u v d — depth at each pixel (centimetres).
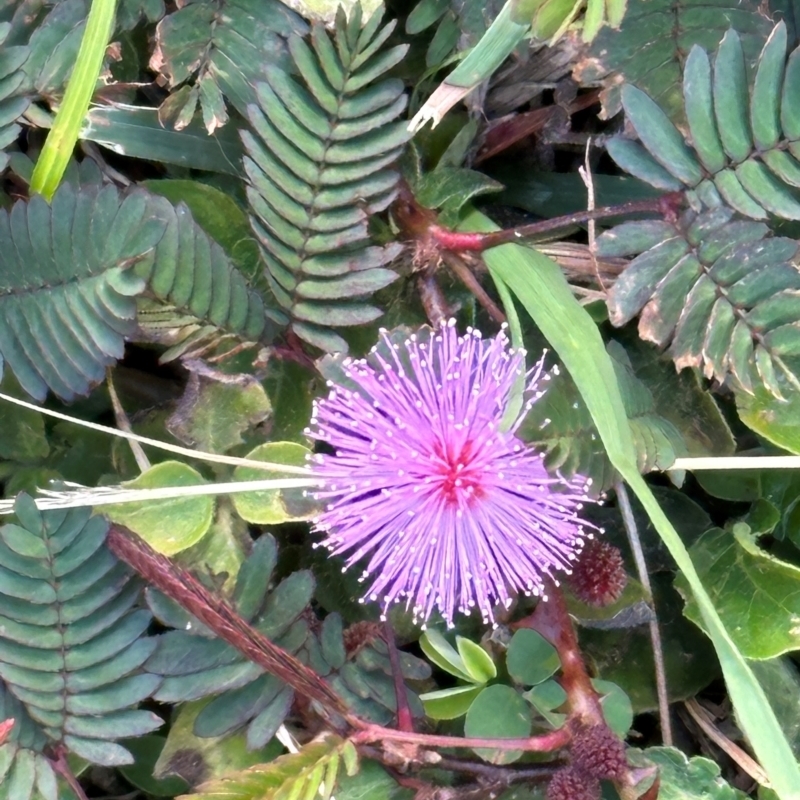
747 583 12
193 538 12
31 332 11
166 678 11
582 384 11
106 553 11
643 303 12
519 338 12
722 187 11
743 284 11
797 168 11
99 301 11
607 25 12
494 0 12
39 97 12
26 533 11
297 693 12
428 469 11
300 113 11
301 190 12
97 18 11
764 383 11
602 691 12
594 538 12
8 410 12
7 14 12
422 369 12
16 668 11
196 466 12
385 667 12
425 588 11
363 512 11
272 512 12
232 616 11
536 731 12
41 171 12
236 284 12
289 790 11
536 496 11
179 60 12
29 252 11
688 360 12
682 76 12
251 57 12
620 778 11
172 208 11
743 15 12
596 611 12
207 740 12
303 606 12
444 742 11
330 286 12
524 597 12
